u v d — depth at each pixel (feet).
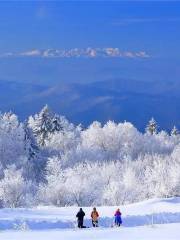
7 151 383.24
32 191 252.01
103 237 73.72
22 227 103.09
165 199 169.17
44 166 395.34
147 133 512.22
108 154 426.51
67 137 440.04
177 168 244.63
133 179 243.40
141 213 143.02
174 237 70.59
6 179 235.40
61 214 140.36
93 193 228.63
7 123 429.38
